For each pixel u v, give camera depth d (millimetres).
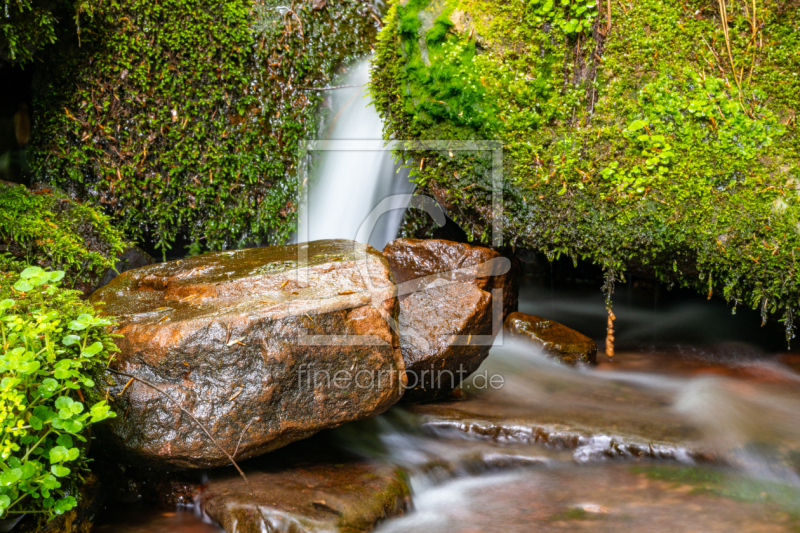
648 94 4055
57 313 2385
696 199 3881
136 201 5227
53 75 5016
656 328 5531
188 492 2854
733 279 3943
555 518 2725
